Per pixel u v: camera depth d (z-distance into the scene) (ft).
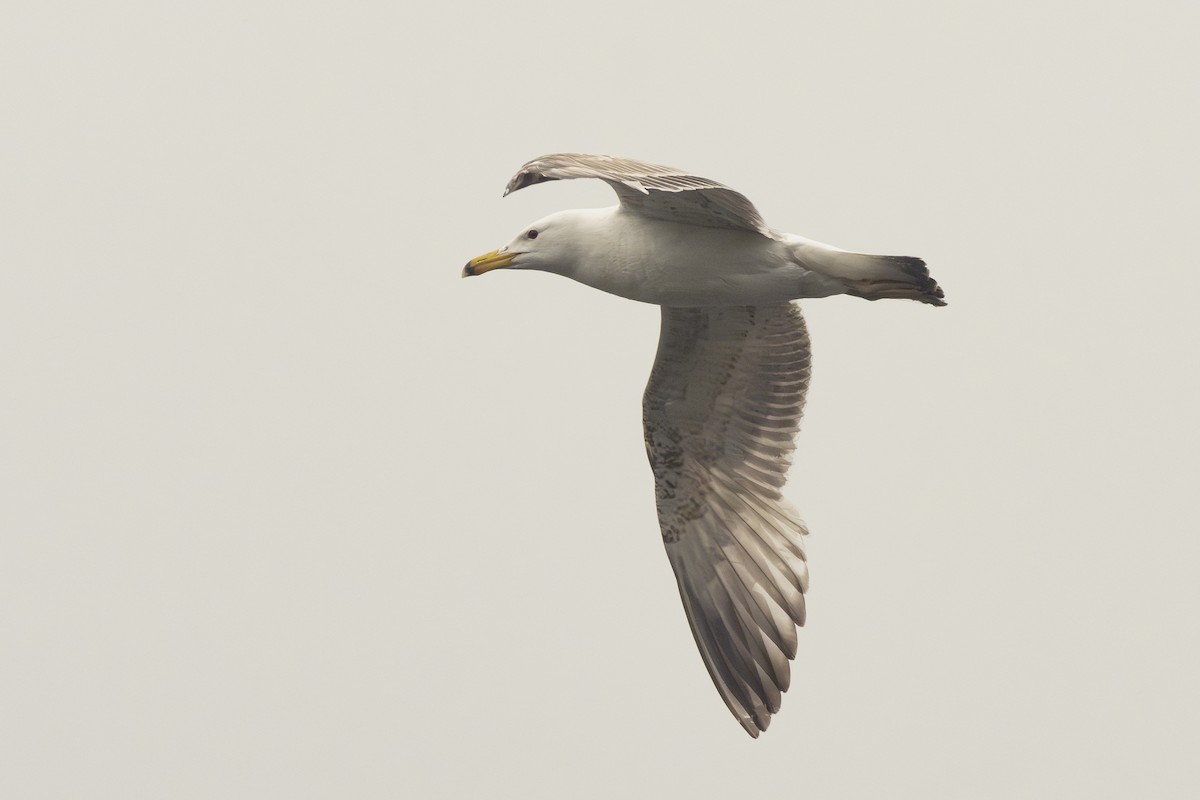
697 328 47.75
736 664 49.34
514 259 43.88
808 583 48.96
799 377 48.47
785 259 42.06
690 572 50.19
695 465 50.03
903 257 40.70
